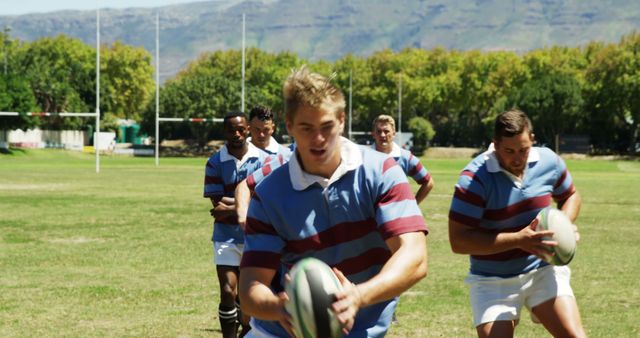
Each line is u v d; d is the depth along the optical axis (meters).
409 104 130.88
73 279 14.28
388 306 5.10
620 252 18.12
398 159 11.99
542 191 7.10
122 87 143.88
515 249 7.01
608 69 111.50
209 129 116.06
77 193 36.72
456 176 55.53
